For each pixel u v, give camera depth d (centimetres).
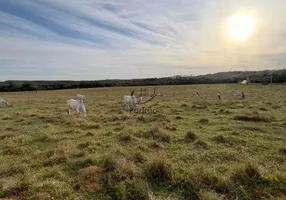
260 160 670
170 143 866
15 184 507
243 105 2045
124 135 923
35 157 721
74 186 521
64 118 1462
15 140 929
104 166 616
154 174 559
